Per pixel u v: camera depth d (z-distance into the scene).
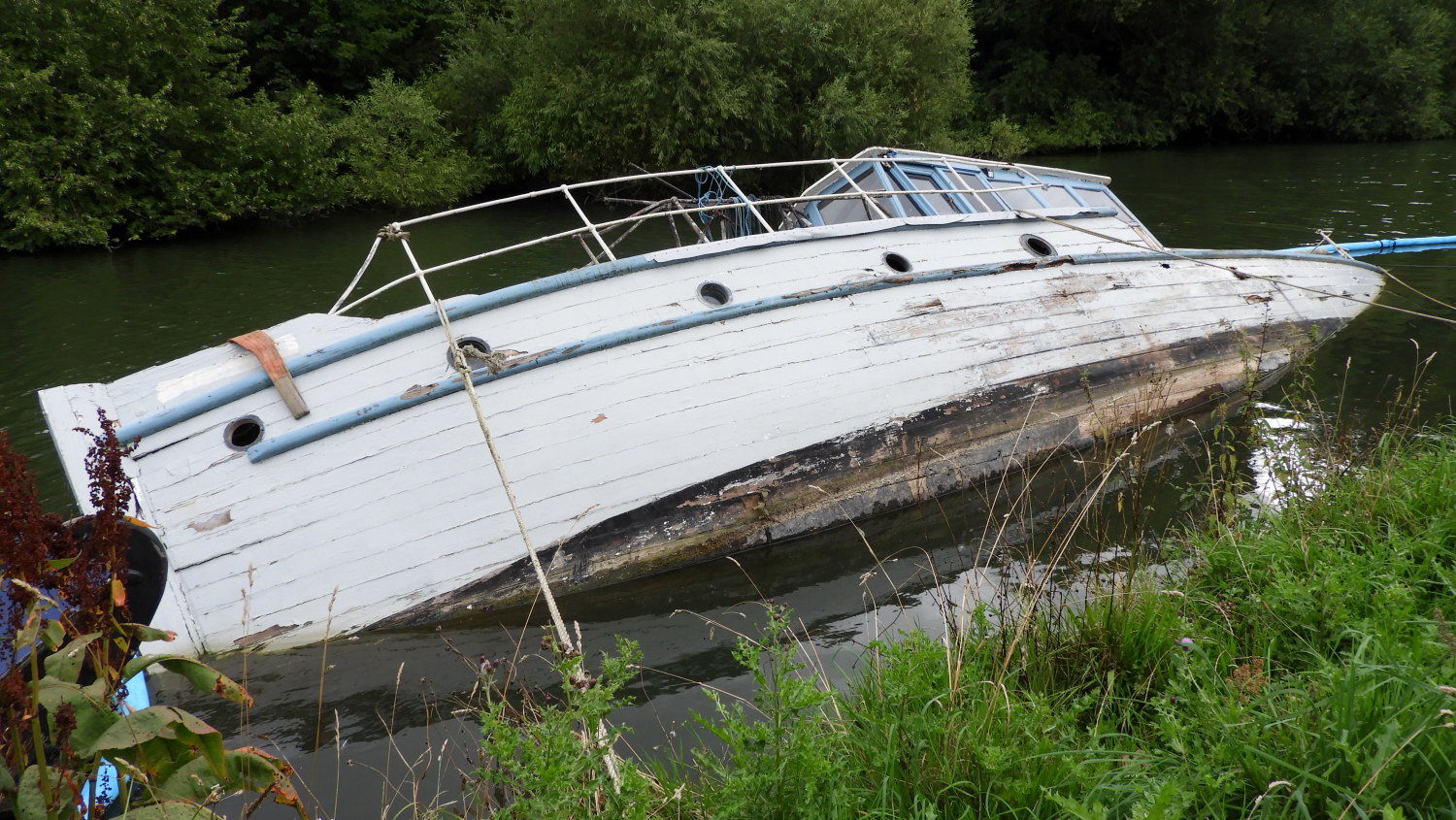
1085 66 34.72
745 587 6.04
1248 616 4.24
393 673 5.20
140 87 20.53
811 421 6.74
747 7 22.23
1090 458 7.54
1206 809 2.95
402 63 28.08
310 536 5.68
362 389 6.07
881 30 23.52
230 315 12.39
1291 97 34.75
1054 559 4.68
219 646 5.40
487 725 3.07
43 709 2.90
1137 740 3.54
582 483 6.14
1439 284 11.46
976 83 35.53
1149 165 27.58
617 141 22.98
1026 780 3.16
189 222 19.88
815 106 23.27
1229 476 6.18
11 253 17.97
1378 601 3.97
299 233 20.31
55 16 19.16
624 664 3.24
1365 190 20.16
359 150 23.97
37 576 2.58
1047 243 8.55
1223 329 8.88
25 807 2.45
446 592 5.80
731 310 6.81
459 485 5.95
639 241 16.80
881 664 4.36
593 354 6.41
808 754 2.91
